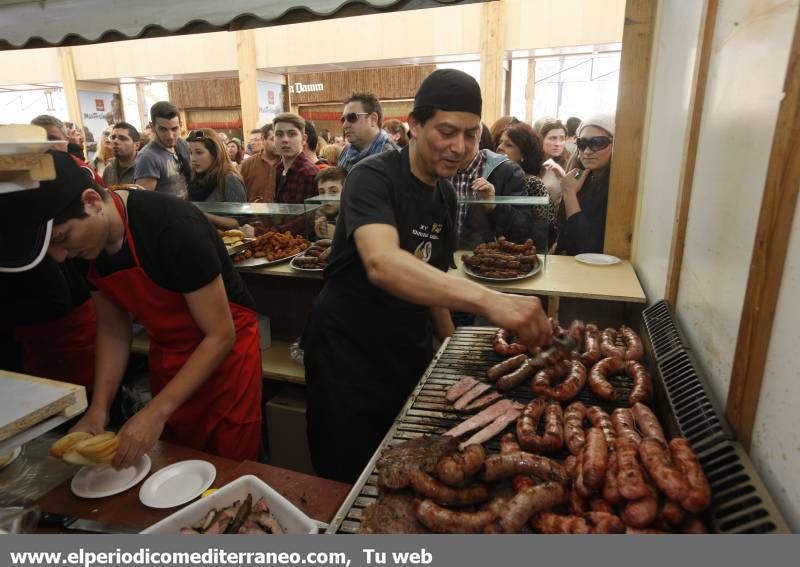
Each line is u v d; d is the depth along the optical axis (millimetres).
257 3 2971
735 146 1469
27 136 803
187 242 1847
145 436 1664
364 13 2898
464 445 1337
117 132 5172
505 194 3498
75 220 1492
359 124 4348
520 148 4016
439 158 1815
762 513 1021
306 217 3734
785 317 1075
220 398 2299
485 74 5867
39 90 8930
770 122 1212
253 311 2447
